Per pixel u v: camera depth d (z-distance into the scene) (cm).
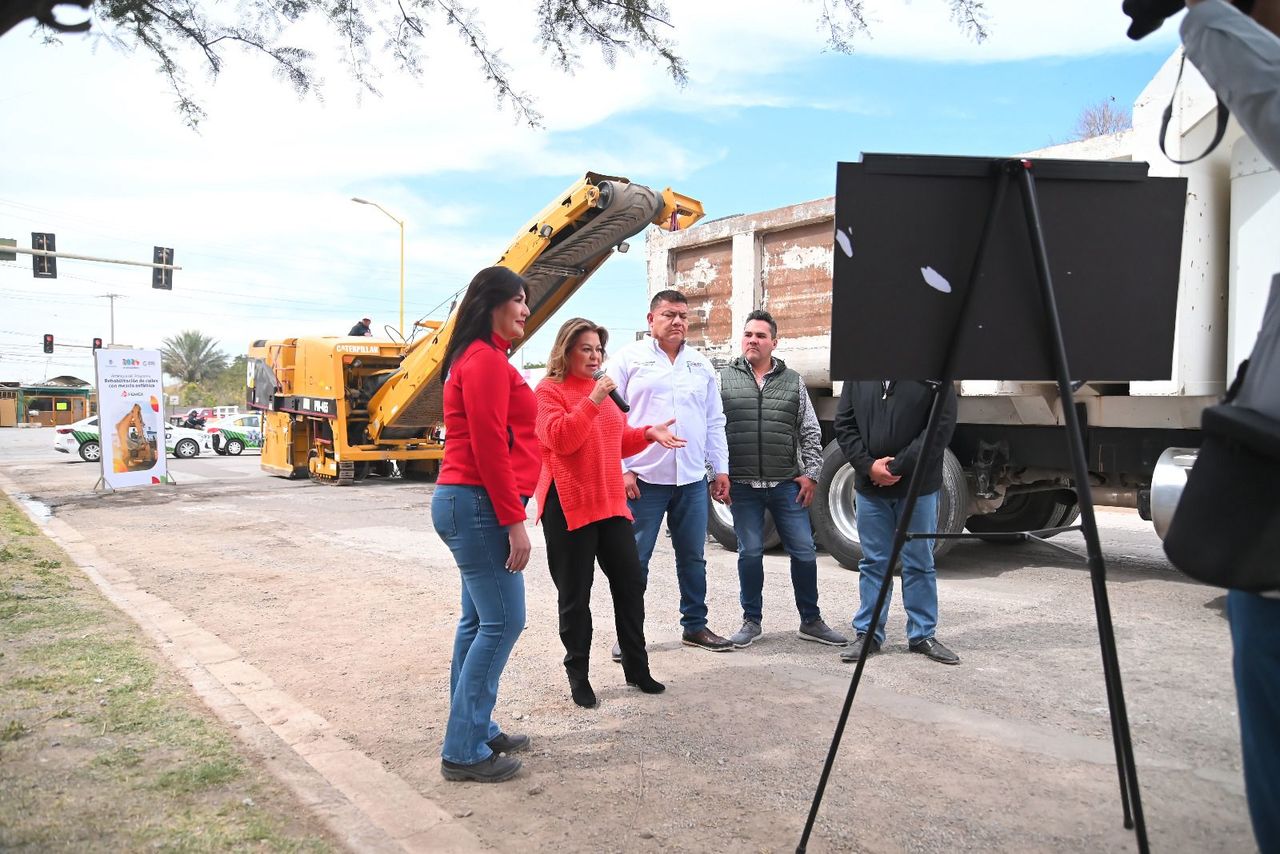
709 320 880
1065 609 587
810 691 425
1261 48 167
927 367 249
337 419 1712
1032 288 250
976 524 865
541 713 400
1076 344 257
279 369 1942
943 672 451
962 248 247
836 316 241
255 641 528
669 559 848
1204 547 170
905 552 476
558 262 1354
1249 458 167
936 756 341
